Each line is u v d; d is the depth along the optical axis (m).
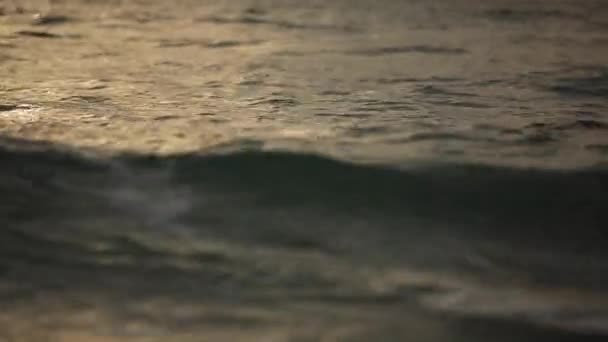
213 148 5.38
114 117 6.38
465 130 6.10
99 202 4.64
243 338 3.39
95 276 3.92
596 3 16.09
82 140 5.58
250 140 5.60
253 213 4.59
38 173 4.95
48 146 5.39
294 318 3.55
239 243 4.26
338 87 7.86
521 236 4.46
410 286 3.83
